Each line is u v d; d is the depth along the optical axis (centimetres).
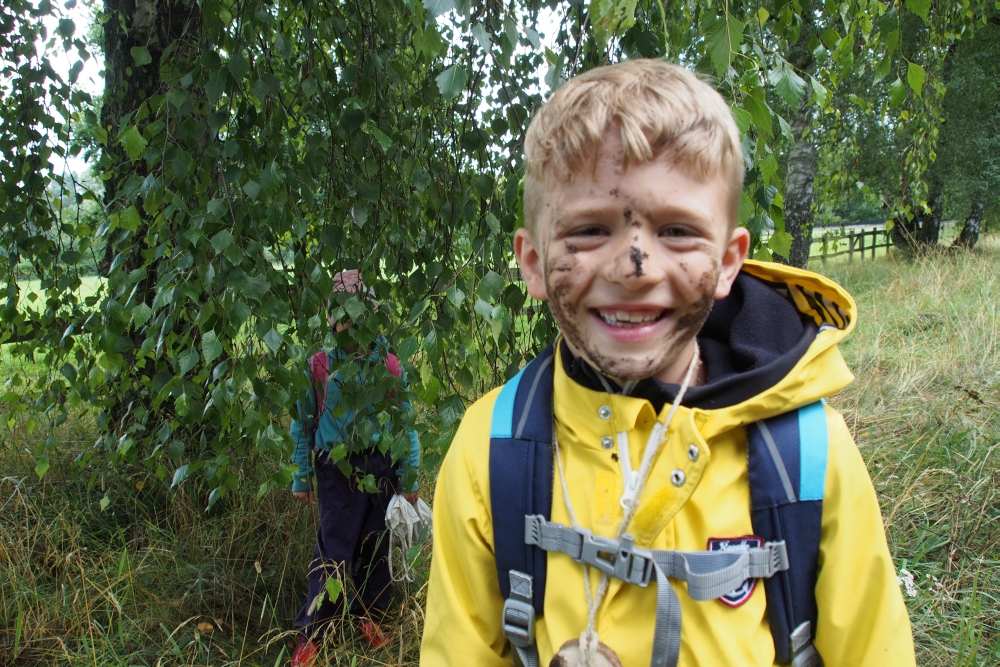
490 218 158
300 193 190
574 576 76
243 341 197
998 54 779
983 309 441
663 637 69
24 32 246
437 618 87
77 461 242
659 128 67
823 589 74
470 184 184
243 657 207
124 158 265
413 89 231
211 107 184
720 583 70
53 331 239
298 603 235
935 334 435
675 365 81
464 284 162
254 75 186
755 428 75
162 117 190
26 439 316
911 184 497
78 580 227
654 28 162
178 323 225
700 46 149
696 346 82
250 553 250
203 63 170
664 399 78
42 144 247
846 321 83
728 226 77
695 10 191
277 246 198
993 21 735
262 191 176
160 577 234
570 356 85
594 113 69
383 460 216
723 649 70
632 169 68
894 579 75
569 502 77
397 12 214
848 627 74
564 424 81
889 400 339
